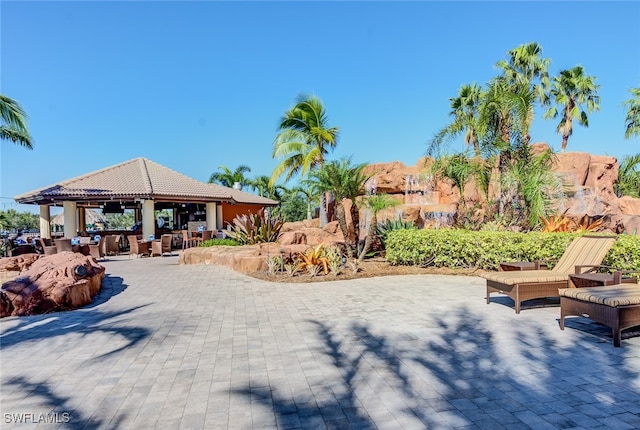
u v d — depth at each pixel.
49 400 3.70
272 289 9.26
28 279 7.68
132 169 25.44
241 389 3.85
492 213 12.74
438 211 17.33
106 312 7.30
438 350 4.80
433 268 11.23
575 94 29.27
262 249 13.41
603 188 23.12
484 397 3.54
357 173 12.09
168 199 22.28
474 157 12.69
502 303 7.23
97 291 9.22
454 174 12.99
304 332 5.72
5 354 5.04
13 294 7.20
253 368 4.38
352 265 11.06
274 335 5.61
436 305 7.16
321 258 11.00
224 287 9.70
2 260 12.05
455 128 13.14
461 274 10.55
